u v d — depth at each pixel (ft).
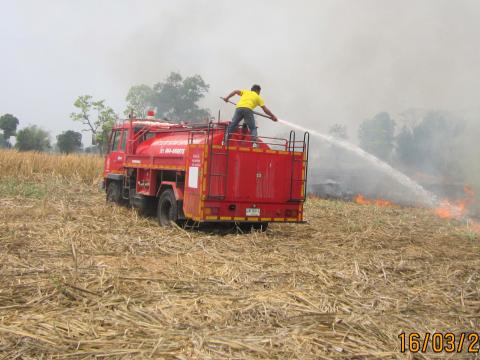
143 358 11.88
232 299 16.94
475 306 17.72
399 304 17.46
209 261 23.11
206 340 12.96
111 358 11.91
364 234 32.53
